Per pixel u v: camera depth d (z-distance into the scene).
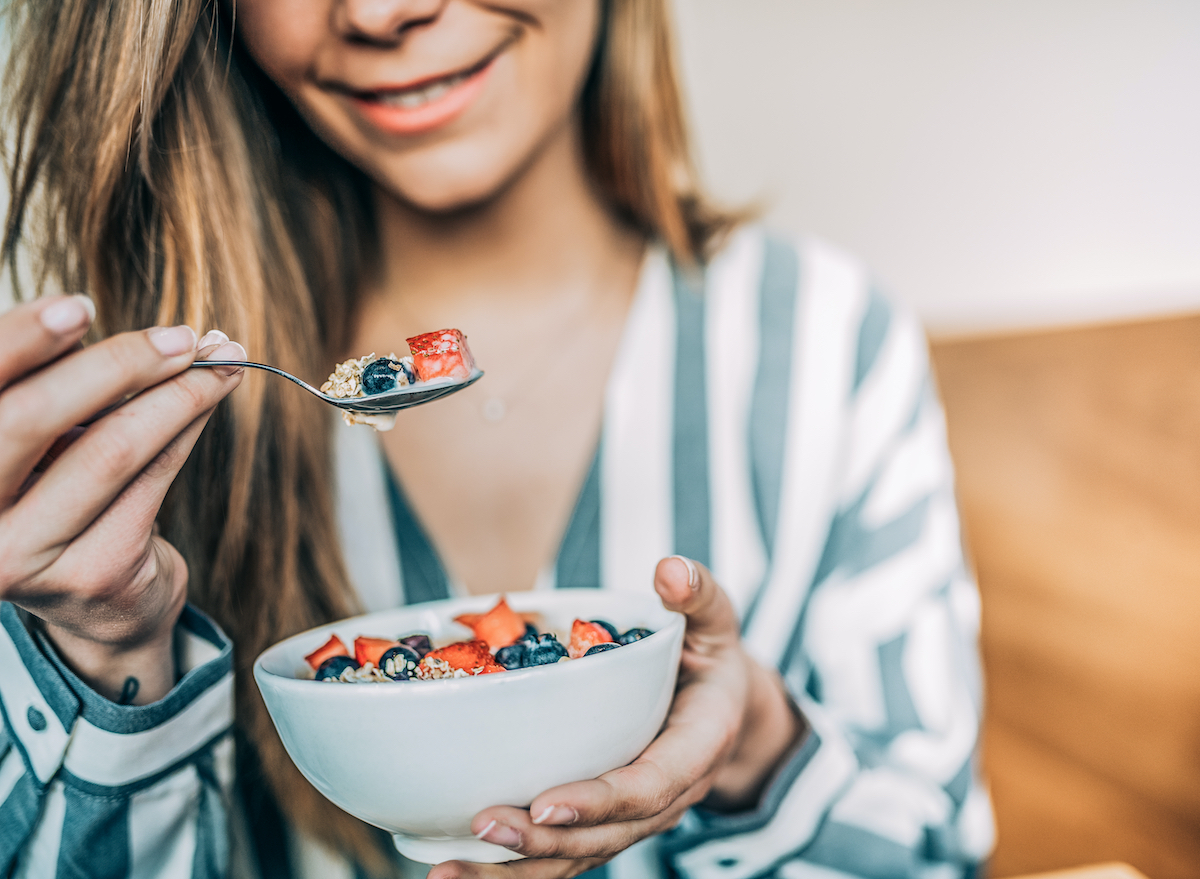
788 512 0.72
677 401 0.70
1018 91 1.70
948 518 0.75
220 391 0.36
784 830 0.53
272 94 0.59
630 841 0.40
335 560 0.62
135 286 0.56
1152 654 1.38
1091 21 1.63
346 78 0.53
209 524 0.58
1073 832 1.18
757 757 0.53
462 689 0.34
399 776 0.35
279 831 0.61
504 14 0.52
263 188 0.59
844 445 0.74
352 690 0.34
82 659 0.45
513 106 0.55
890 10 1.73
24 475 0.35
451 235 0.68
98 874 0.47
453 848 0.38
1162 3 1.57
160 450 0.36
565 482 0.69
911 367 0.77
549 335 0.70
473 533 0.68
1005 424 1.73
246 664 0.59
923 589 0.71
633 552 0.69
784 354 0.73
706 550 0.70
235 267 0.56
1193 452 1.57
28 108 0.54
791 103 1.80
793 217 1.84
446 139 0.55
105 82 0.50
